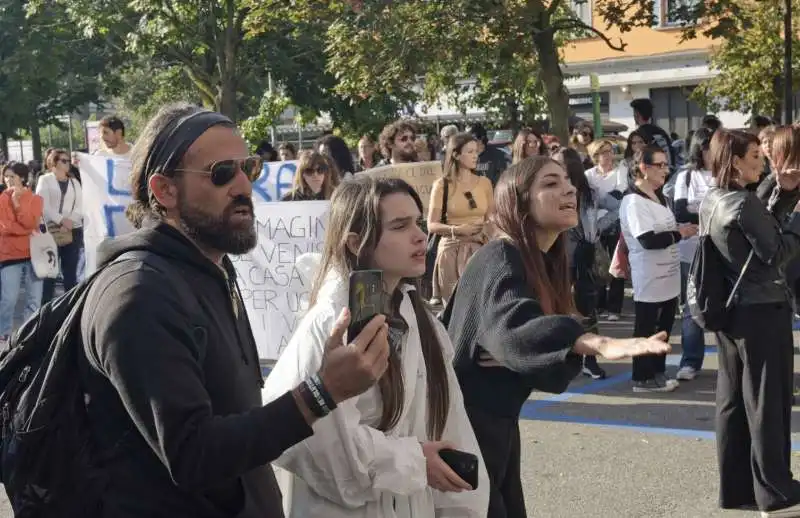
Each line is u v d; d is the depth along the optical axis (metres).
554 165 3.52
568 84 32.97
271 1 17.45
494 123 24.48
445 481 2.79
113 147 9.12
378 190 2.90
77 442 2.16
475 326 3.35
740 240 4.76
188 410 2.03
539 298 3.44
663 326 7.71
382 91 15.96
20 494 2.18
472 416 3.44
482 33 15.34
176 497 2.16
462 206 7.95
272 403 2.10
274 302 7.24
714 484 5.54
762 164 4.95
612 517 5.14
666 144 11.12
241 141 2.36
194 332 2.16
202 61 25.83
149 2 22.38
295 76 26.19
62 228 12.05
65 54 28.02
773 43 18.80
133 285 2.11
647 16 16.53
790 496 4.87
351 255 2.90
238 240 2.32
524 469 5.95
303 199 7.38
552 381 3.16
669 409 7.13
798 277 5.82
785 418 4.89
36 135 31.34
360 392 2.15
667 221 7.44
